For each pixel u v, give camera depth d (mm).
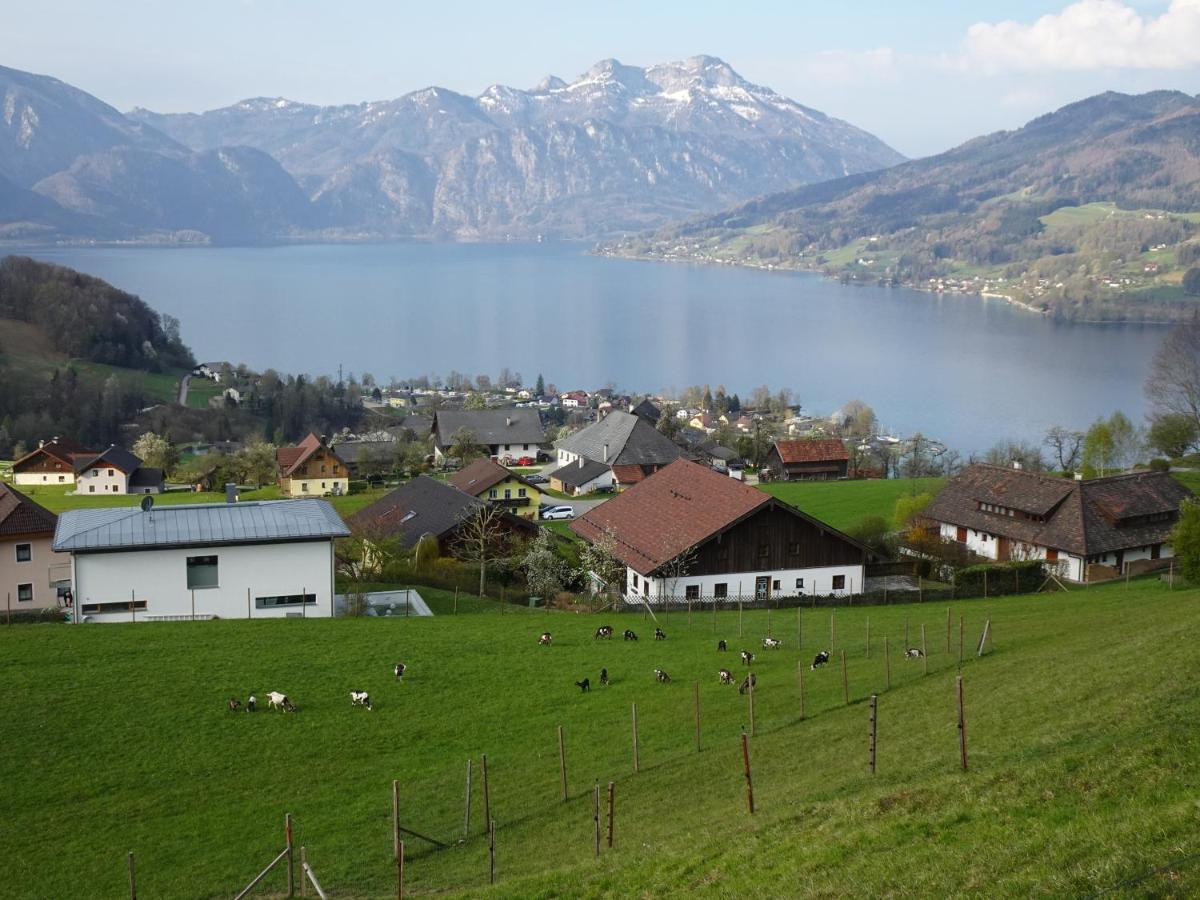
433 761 39375
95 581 60281
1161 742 27000
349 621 58000
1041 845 22734
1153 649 37750
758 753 37125
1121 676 35094
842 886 23188
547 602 70062
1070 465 147625
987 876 21938
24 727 41656
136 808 35906
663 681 47625
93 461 147875
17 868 32188
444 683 47656
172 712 43531
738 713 42500
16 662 48719
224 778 38062
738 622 61375
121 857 32781
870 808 27484
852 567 71812
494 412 171000
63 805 36094
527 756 39438
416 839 33375
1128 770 25859
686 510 74125
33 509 70250
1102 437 117688
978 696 38781
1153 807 23359
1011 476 84938
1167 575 70188
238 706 43969
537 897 26812
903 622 59406
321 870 31516
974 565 74062
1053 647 45719
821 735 37906
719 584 69312
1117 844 21734
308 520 64938
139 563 60812
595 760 38594
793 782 32906
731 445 187625
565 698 45719
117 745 40469
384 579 72312
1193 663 34125
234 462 158750
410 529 82875
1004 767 28266
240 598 62312
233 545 61844
